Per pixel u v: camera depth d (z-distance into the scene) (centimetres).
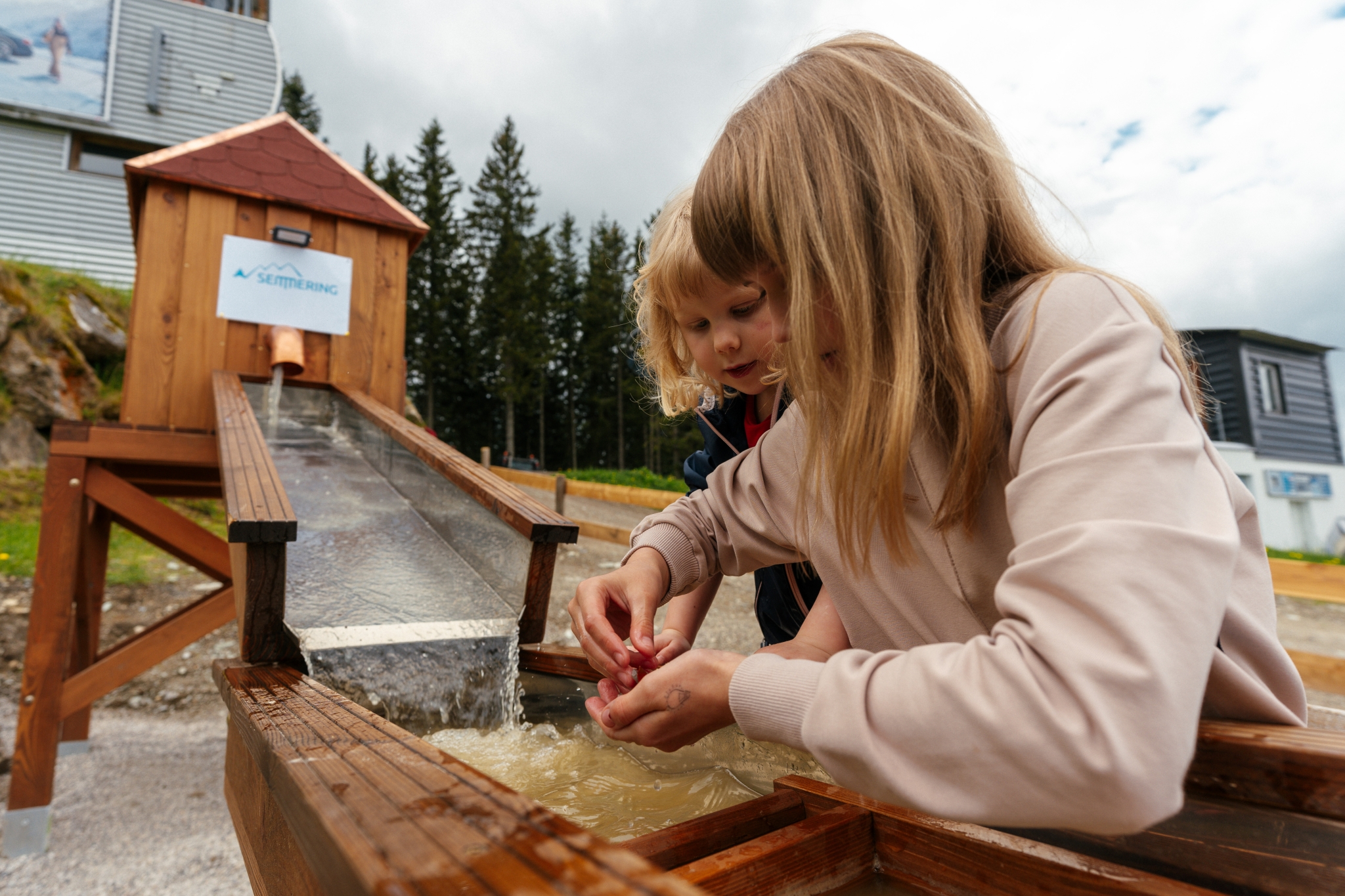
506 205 3228
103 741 447
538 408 3384
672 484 1655
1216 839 53
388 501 282
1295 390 2291
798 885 63
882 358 65
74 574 361
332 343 439
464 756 116
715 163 76
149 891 298
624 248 3744
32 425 869
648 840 65
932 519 72
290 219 429
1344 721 77
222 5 1442
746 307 131
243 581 142
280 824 76
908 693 51
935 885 65
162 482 500
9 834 327
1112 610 44
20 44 1170
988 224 71
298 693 100
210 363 403
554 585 559
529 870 34
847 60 72
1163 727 42
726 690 66
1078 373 55
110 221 1211
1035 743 44
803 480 78
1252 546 71
